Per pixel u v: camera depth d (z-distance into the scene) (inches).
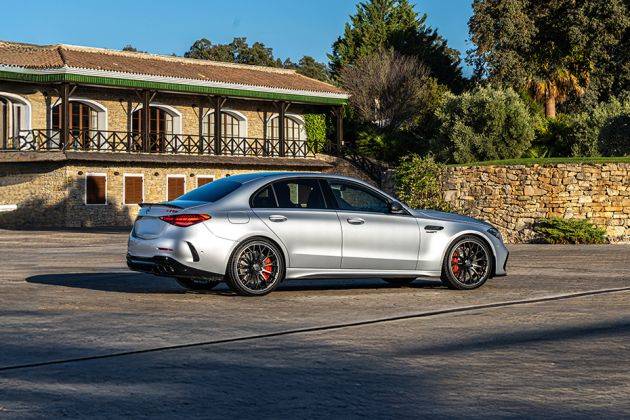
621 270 631.8
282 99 1939.0
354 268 462.0
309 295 457.7
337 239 457.4
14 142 1648.6
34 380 255.4
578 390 246.4
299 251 450.9
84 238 1105.4
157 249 435.8
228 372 267.9
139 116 1825.8
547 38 2086.6
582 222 980.6
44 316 374.0
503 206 1037.2
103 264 674.8
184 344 312.2
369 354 296.4
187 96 1895.9
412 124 2336.4
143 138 1745.8
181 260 431.2
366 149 2154.3
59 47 1742.1
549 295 463.2
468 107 1669.5
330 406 228.5
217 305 413.7
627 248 891.4
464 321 368.8
